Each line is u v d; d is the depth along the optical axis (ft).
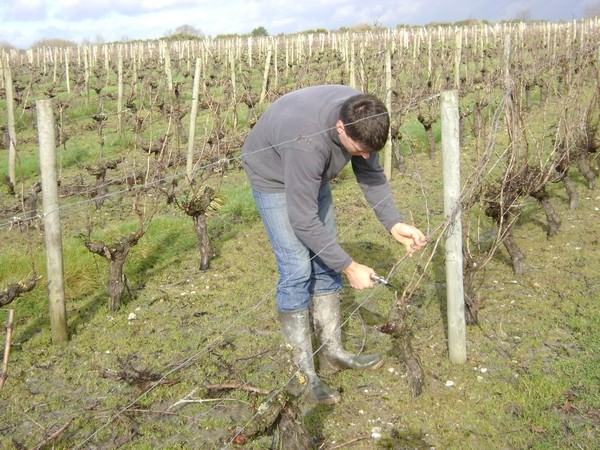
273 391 9.53
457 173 12.07
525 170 18.01
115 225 25.12
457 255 12.59
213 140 30.73
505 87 17.15
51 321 15.06
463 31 100.53
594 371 12.62
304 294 11.60
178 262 20.61
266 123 10.75
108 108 60.44
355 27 107.24
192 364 13.66
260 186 11.15
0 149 45.83
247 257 20.72
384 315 15.70
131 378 12.80
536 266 18.35
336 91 10.54
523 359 13.41
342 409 11.81
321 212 12.17
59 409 12.41
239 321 15.96
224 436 11.18
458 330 12.98
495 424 11.25
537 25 94.12
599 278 17.24
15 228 25.20
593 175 25.57
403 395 12.16
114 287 16.80
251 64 96.73
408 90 45.14
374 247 20.77
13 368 13.98
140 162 36.32
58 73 102.22
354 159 11.93
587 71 35.91
